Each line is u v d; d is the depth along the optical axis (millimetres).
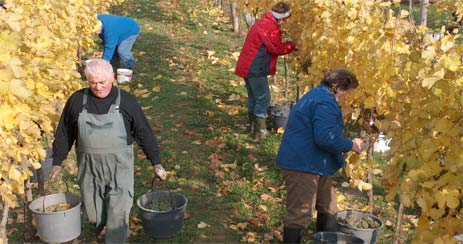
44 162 5258
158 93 8586
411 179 2611
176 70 9859
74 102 3771
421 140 2707
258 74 6539
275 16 6367
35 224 4531
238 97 8297
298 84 6250
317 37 5430
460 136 2553
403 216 4957
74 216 4238
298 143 3973
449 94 2596
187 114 7688
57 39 4918
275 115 6934
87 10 7258
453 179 2531
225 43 11961
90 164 3824
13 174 3199
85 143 3760
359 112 4473
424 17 8398
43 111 3891
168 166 6016
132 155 3896
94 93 3707
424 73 2846
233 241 4555
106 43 8672
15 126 3111
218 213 5031
